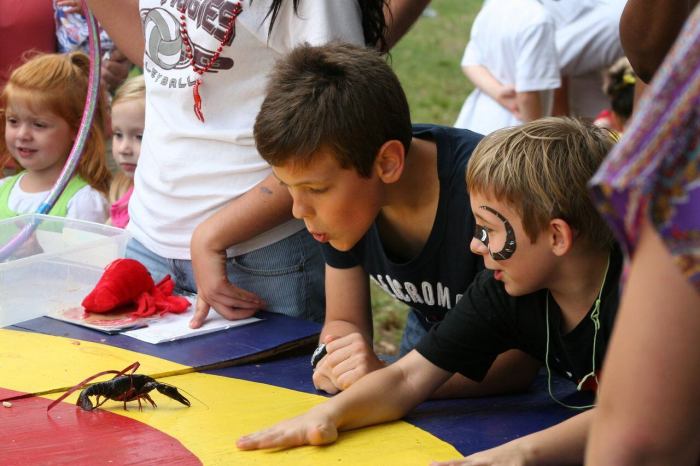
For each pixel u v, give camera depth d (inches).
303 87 94.9
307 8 121.0
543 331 93.1
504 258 87.8
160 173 135.9
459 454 87.5
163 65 133.2
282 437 88.1
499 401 104.0
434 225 104.0
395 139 98.2
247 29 125.4
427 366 97.0
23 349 116.0
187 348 117.6
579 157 85.4
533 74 209.2
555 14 226.1
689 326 49.1
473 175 88.9
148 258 142.2
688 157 47.7
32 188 173.6
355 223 98.9
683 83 47.4
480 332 95.3
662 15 108.5
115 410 97.3
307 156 93.7
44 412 96.5
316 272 137.0
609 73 211.9
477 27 221.8
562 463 83.7
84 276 134.3
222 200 131.4
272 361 117.9
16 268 126.7
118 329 123.0
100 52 155.3
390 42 144.4
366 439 90.9
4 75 193.6
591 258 87.8
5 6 190.5
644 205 48.0
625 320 51.1
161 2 131.7
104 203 173.3
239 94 129.2
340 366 103.3
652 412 50.6
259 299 132.0
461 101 438.3
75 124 172.4
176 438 90.1
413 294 111.7
